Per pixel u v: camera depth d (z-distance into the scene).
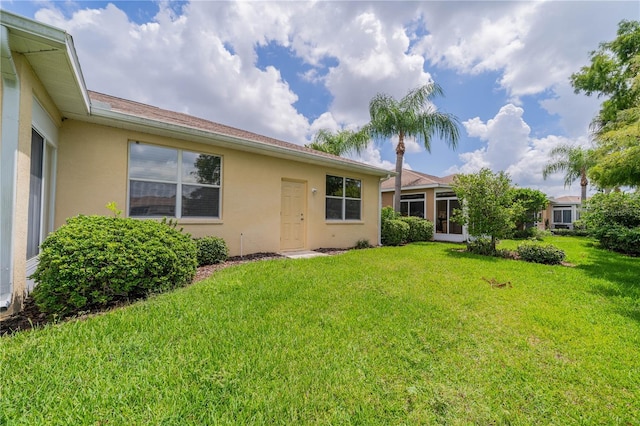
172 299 3.36
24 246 3.05
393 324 3.01
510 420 1.75
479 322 3.20
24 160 2.97
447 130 12.63
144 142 5.36
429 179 15.50
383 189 16.31
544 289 4.62
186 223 5.85
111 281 3.17
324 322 2.97
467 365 2.32
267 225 7.27
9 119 2.73
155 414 1.60
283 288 4.04
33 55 2.85
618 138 6.23
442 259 7.36
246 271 4.98
